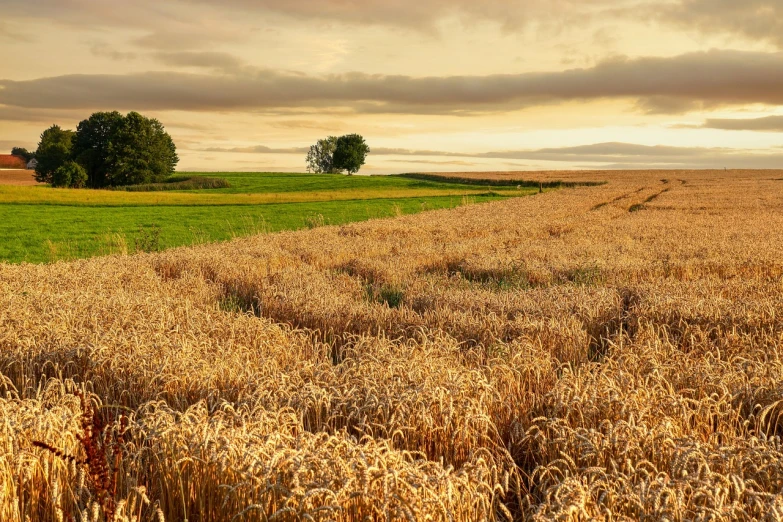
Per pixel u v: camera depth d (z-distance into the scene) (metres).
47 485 4.76
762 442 5.21
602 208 46.44
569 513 3.85
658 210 44.81
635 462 4.98
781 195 62.16
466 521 4.34
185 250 21.83
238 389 7.03
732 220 35.72
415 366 7.39
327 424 5.98
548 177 125.19
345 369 7.65
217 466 4.66
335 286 15.30
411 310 11.62
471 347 9.08
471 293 13.28
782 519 3.85
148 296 12.82
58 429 5.25
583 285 14.28
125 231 35.12
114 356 7.88
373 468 4.22
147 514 4.65
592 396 6.03
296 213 49.00
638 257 19.72
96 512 3.67
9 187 66.62
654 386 6.46
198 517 4.77
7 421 5.23
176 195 67.62
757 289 13.74
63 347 8.46
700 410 6.07
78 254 26.62
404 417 5.92
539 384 7.64
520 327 9.90
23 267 17.92
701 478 4.63
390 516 4.03
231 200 63.25
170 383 7.11
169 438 5.11
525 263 18.12
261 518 4.12
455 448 5.66
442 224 33.44
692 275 16.89
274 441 4.91
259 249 21.48
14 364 8.08
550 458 5.38
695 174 133.00
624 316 11.42
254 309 13.62
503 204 52.28
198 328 9.59
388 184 104.56
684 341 9.55
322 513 4.06
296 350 9.23
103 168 102.19
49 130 121.69
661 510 3.92
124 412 6.82
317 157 164.25
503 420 6.45
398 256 20.59
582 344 9.70
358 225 32.09
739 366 7.28
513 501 5.20
